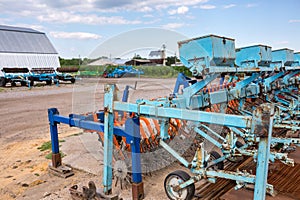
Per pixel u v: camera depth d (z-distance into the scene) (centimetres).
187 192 298
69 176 403
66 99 1202
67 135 624
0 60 2394
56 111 408
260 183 222
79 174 409
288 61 575
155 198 326
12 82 1703
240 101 450
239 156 375
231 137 360
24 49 2602
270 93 558
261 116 214
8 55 2458
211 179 291
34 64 2639
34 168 444
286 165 363
